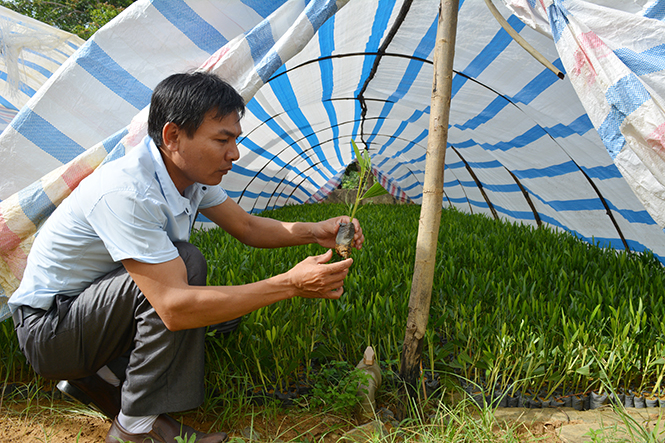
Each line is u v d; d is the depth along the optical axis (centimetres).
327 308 261
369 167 212
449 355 258
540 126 406
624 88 183
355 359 245
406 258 391
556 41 203
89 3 1331
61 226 167
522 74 327
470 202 904
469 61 343
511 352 230
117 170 158
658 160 179
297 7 225
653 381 236
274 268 343
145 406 168
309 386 224
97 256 169
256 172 778
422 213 191
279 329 236
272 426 201
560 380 218
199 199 198
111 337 169
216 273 315
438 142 185
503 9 275
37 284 170
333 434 195
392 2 286
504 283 304
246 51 213
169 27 228
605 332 245
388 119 646
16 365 229
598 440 175
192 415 205
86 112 226
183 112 152
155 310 158
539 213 648
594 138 346
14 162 218
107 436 177
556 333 238
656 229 392
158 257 151
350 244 204
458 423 192
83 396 193
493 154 564
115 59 225
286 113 502
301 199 1318
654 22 192
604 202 451
